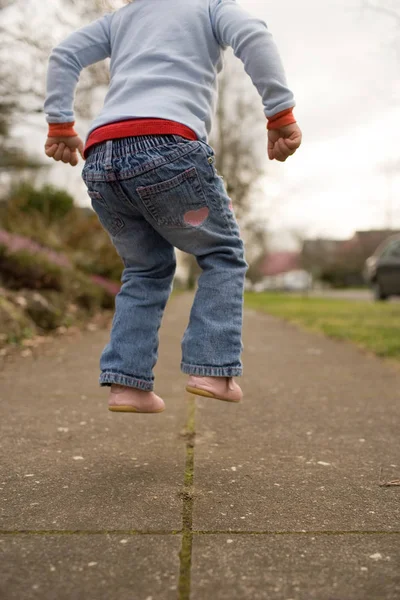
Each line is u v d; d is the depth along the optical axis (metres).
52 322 5.43
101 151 1.63
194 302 1.71
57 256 7.29
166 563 1.20
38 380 3.17
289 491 1.63
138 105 1.63
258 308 10.59
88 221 9.70
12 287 5.90
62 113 1.86
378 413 2.57
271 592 1.09
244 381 3.30
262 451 2.01
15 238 6.57
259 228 18.84
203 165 1.59
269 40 1.65
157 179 1.57
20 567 1.17
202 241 1.67
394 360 4.04
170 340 5.14
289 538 1.33
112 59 1.83
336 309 9.86
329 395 2.93
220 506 1.51
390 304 11.82
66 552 1.24
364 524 1.41
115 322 1.79
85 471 1.77
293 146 1.67
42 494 1.57
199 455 1.95
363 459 1.93
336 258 39.53
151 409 1.78
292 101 1.65
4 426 2.25
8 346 4.29
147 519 1.42
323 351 4.55
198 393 1.66
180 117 1.61
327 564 1.20
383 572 1.17
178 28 1.72
